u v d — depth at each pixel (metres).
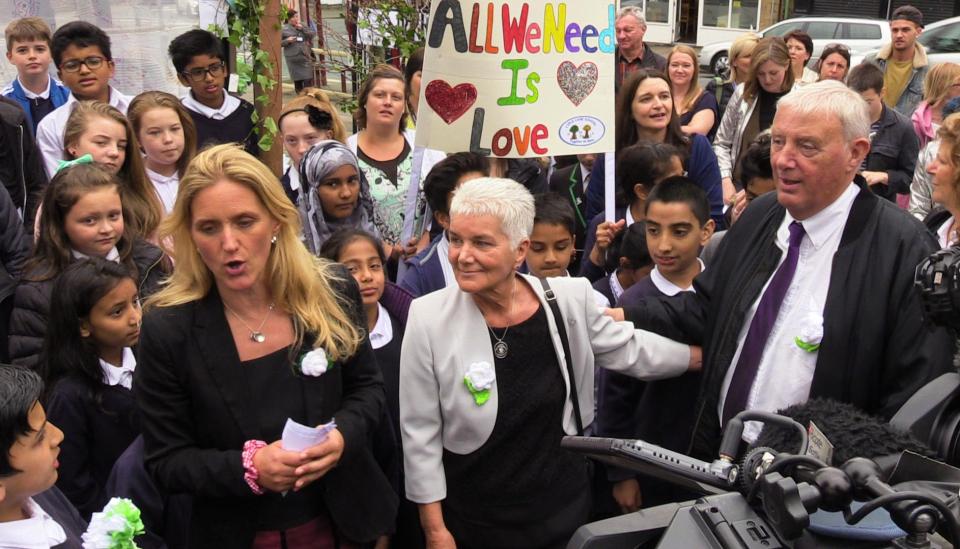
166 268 3.69
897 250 2.21
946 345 2.13
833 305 2.24
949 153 2.53
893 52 8.12
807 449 1.35
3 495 1.86
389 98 4.59
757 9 20.67
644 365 2.61
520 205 2.36
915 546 1.18
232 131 5.53
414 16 6.71
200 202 2.09
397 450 2.77
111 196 3.41
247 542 2.22
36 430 1.90
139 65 6.36
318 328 2.24
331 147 3.93
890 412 2.19
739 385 2.38
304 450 2.08
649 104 4.68
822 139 2.17
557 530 2.49
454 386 2.42
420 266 3.48
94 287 2.77
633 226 3.51
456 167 3.44
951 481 1.33
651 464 1.51
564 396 2.50
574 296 2.54
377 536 2.38
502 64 3.52
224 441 2.18
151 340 2.17
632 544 1.45
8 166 4.57
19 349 3.31
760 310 2.37
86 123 3.88
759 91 5.79
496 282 2.37
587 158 4.94
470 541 2.52
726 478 1.44
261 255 2.14
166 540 2.59
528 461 2.47
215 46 5.41
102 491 2.83
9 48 5.45
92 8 6.17
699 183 4.65
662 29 21.55
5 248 3.99
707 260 3.19
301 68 8.85
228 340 2.19
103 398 2.80
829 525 1.28
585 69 3.57
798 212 2.30
